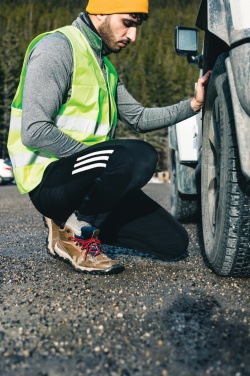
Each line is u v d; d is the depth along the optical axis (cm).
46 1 15262
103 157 213
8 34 6122
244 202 206
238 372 128
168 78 6134
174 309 181
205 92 252
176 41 330
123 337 152
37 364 133
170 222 248
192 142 375
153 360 135
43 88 219
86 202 226
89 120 234
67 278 230
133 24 234
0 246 333
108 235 254
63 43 226
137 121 270
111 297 197
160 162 4625
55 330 158
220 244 221
